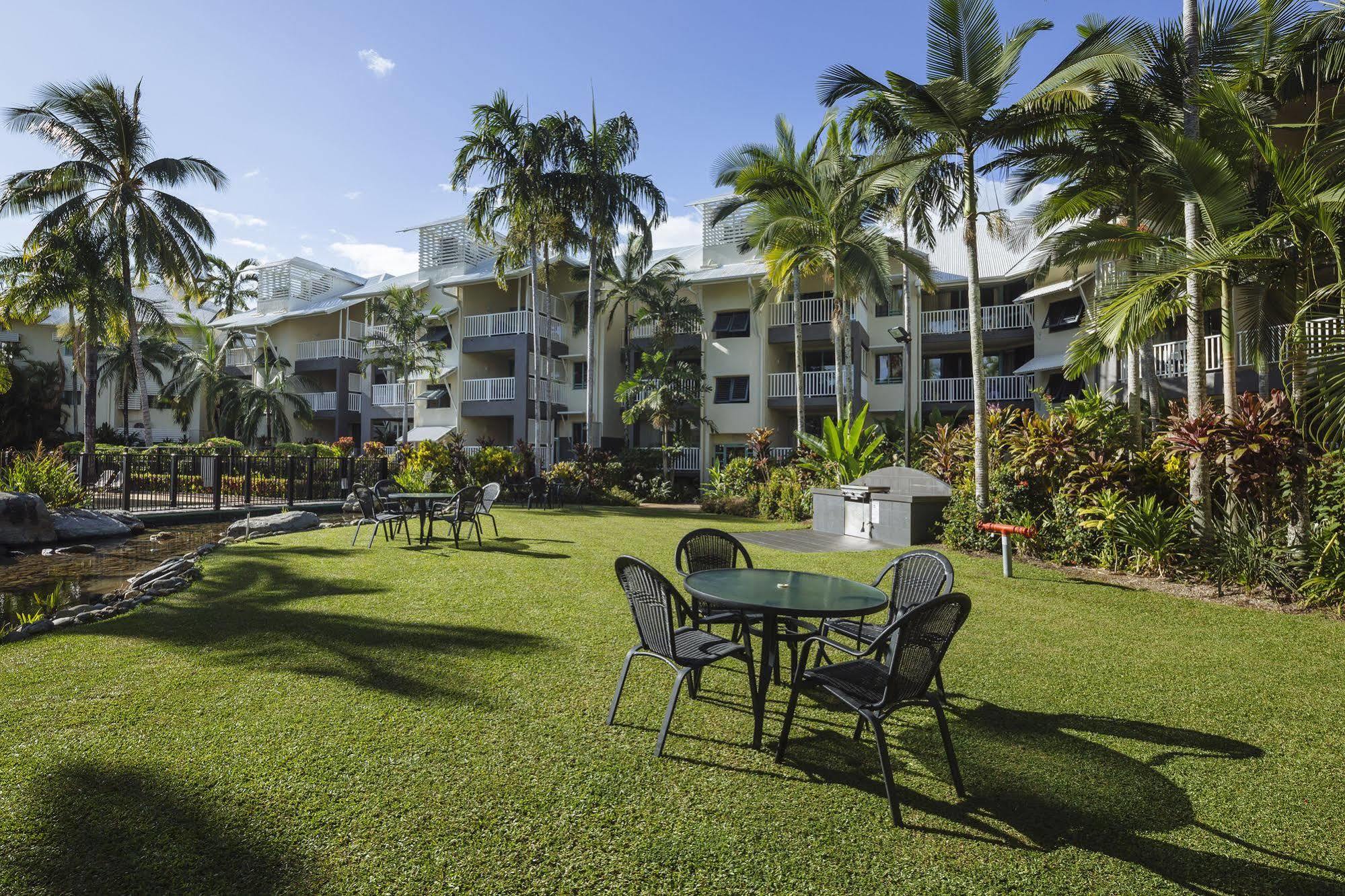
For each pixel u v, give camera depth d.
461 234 34.25
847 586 4.26
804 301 27.08
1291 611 6.93
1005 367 26.50
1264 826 2.98
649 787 3.20
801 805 3.09
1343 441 7.07
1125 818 3.03
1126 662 5.27
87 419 24.25
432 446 21.14
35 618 6.60
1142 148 10.78
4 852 2.58
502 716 4.00
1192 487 8.57
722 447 28.69
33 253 23.67
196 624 5.93
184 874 2.49
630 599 3.94
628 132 24.28
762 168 18.22
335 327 36.19
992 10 10.30
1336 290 6.96
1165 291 8.75
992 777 3.39
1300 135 14.23
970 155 11.02
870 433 19.39
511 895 2.41
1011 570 8.83
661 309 27.20
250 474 17.28
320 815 2.89
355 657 5.03
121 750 3.45
